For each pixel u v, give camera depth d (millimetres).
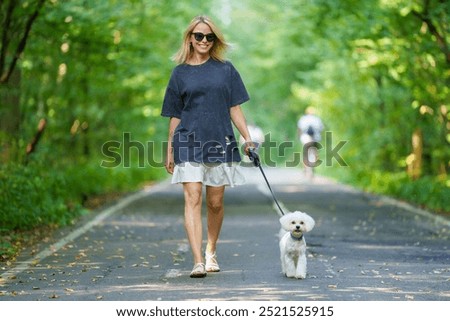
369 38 20031
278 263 11539
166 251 12711
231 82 10688
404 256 12258
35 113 21188
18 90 18891
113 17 19094
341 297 9125
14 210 14617
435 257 12172
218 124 10547
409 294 9312
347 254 12477
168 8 24062
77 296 9141
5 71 18719
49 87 21797
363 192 26016
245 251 12750
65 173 21047
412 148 26938
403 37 19766
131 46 21734
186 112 10602
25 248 12898
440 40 18656
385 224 16688
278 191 26719
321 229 15828
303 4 22516
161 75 26641
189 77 10555
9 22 16844
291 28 30672
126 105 27781
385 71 22359
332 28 22109
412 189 22844
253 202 22297
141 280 10109
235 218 17938
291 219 10094
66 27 18641
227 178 10609
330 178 33844
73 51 20453
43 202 15945
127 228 15852
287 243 10258
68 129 23625
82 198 20734
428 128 24422
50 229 15383
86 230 15406
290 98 52094
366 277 10398
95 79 22672
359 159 30922
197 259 10328
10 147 18141
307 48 30812
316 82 33469
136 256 12172
